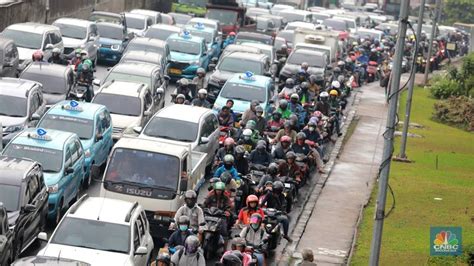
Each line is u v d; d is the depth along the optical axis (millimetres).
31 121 45438
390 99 27891
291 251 37594
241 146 43281
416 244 37000
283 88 67375
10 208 32094
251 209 34750
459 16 174625
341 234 40719
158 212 35656
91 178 42625
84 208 30516
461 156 60344
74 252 28812
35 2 83688
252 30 102062
